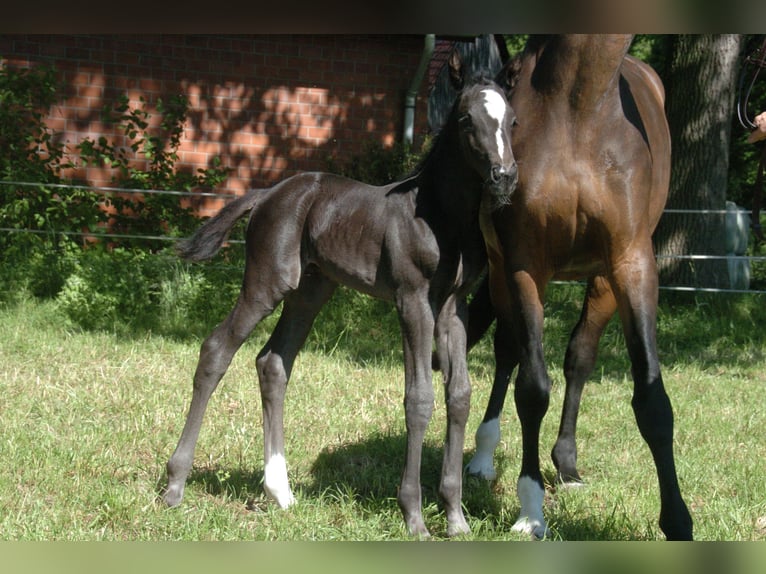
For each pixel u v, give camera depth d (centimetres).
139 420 580
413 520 418
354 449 559
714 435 620
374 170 1110
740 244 1202
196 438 452
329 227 441
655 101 500
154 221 1065
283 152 1159
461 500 457
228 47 1127
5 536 388
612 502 475
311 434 583
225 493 461
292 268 449
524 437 433
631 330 399
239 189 1149
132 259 958
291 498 455
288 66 1148
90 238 1053
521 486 434
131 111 1062
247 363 764
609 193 399
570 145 404
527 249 418
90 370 714
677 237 1098
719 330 991
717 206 1101
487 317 564
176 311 910
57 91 1078
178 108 1091
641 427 386
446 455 428
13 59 1059
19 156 1023
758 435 627
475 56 1533
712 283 1091
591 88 397
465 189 411
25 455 493
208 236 462
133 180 1057
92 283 895
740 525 437
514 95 432
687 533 373
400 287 419
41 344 777
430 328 418
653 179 463
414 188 426
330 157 1144
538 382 421
